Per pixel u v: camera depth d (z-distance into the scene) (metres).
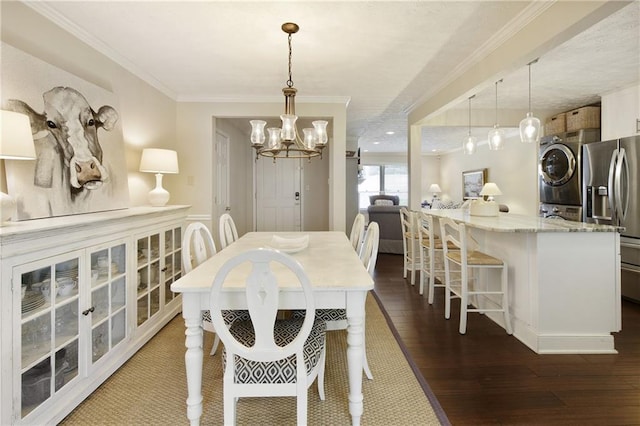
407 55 2.85
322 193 6.79
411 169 4.77
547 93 4.05
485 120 4.89
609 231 2.34
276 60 2.96
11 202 1.58
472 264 2.67
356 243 2.84
